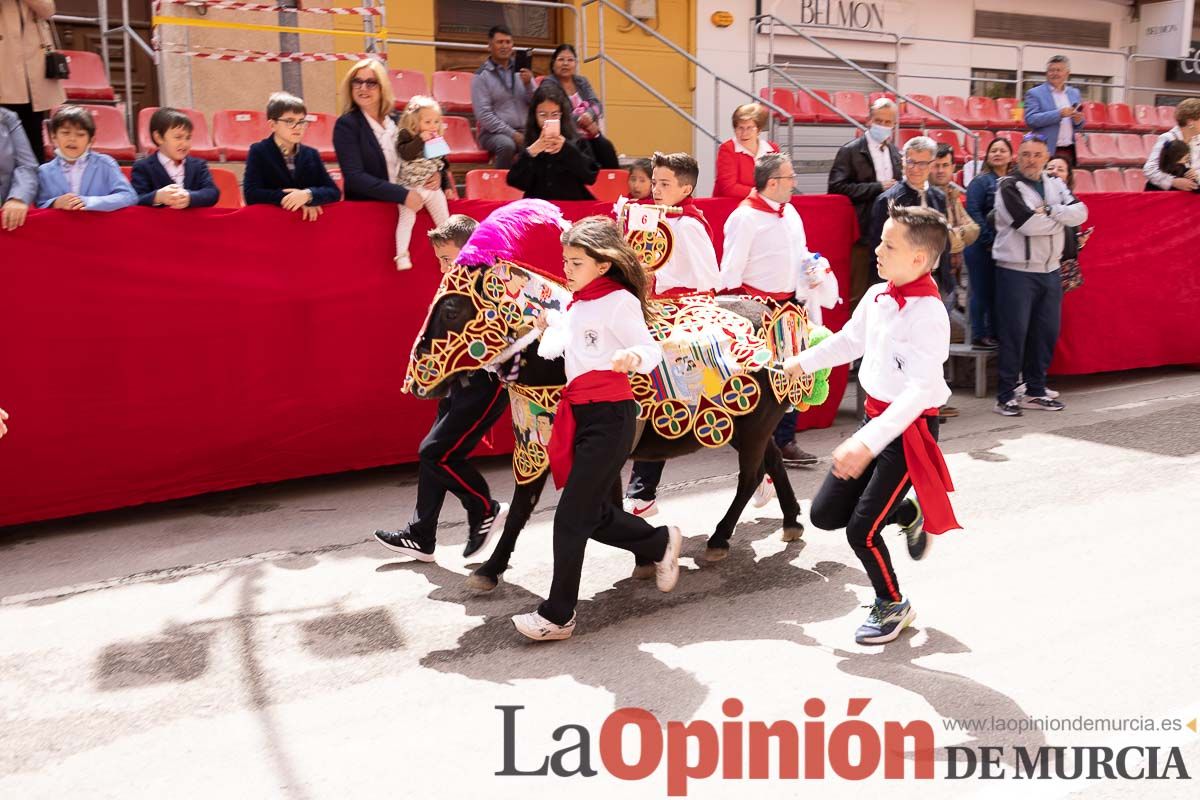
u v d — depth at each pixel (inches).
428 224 243.6
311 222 229.9
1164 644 154.3
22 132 224.7
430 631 164.4
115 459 217.0
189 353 220.7
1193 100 359.9
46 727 136.3
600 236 148.9
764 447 183.3
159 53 305.4
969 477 239.9
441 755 127.9
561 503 155.9
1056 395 318.7
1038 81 575.8
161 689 146.1
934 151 282.0
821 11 494.6
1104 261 343.3
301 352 232.8
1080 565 186.1
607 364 152.3
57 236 204.7
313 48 347.6
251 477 234.1
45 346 206.4
